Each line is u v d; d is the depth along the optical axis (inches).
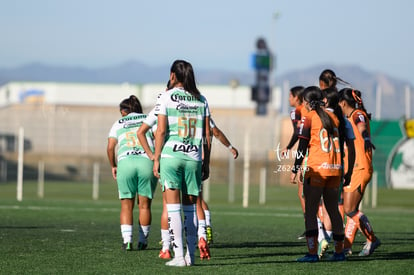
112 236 1720.0
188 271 1160.8
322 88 1574.8
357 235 1900.8
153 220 2309.3
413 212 3063.5
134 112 1524.4
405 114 4485.7
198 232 1438.2
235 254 1427.2
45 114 5398.6
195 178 1226.6
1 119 5423.2
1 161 5329.7
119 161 1480.1
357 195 1434.5
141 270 1169.4
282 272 1162.0
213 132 1414.9
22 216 2315.5
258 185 5196.9
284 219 2423.7
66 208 2721.5
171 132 1213.1
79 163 5349.4
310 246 1307.8
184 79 1217.4
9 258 1300.4
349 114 1473.9
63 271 1153.4
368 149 1441.9
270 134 5216.5
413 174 4168.3
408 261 1333.7
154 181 1483.8
